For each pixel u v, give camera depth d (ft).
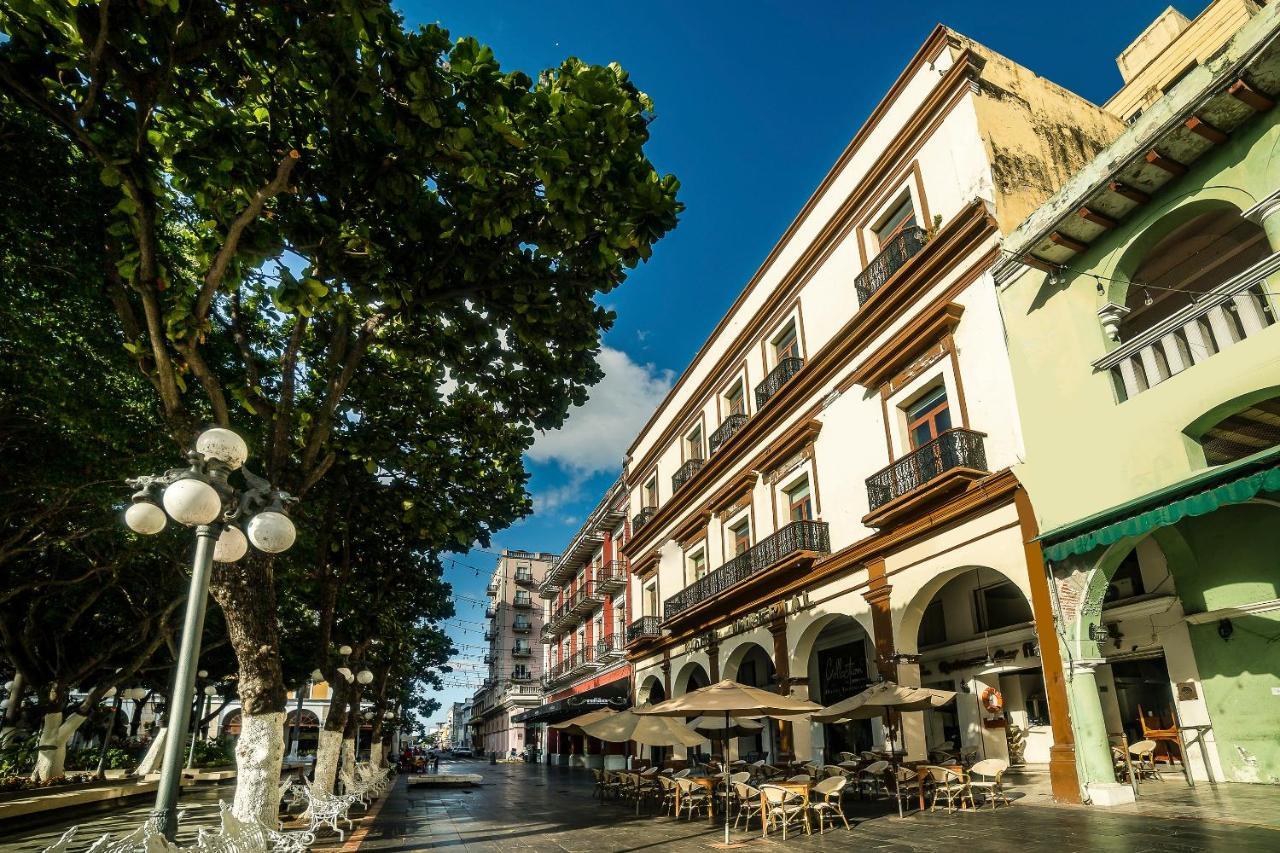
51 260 32.01
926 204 46.34
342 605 59.67
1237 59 26.84
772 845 29.07
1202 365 28.94
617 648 100.37
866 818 34.01
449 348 32.86
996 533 37.45
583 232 24.77
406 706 174.81
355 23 19.30
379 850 30.81
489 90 22.11
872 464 48.88
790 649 55.01
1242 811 25.70
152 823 14.83
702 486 76.54
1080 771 31.09
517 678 211.41
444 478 41.16
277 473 28.30
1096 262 34.06
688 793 41.06
